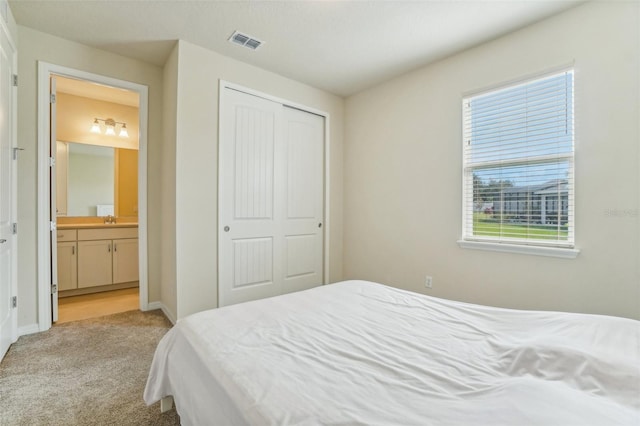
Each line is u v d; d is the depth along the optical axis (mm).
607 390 747
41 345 2176
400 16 2156
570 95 2066
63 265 3363
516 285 2299
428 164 2883
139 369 1865
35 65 2391
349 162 3727
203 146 2633
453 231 2688
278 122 3184
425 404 755
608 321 1126
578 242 2010
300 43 2539
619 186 1854
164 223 2854
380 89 3344
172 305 2596
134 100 3918
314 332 1226
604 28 1897
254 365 950
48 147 2480
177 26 2322
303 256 3465
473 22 2205
